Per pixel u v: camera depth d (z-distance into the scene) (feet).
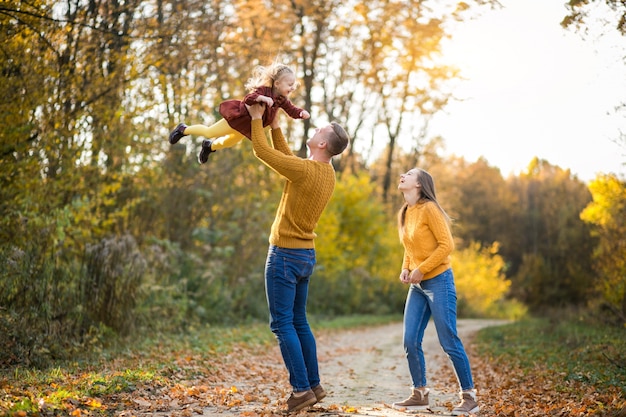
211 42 36.27
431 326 67.97
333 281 75.41
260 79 15.14
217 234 46.68
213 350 30.22
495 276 121.08
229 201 50.37
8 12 24.21
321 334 49.93
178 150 44.88
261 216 53.11
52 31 27.73
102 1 30.48
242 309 49.29
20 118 26.45
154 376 19.42
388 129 104.01
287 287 15.06
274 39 57.31
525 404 17.88
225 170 48.83
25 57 26.37
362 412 15.62
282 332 14.99
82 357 24.16
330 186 15.34
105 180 35.81
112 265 29.48
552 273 116.57
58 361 22.72
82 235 31.94
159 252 38.22
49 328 24.54
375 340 47.52
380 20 57.26
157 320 34.37
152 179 41.42
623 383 19.74
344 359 33.06
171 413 14.82
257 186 53.16
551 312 73.10
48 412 13.41
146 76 35.42
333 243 74.90
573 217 128.77
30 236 26.61
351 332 55.62
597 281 50.60
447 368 31.24
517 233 184.14
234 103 15.06
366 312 83.30
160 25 32.89
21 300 24.57
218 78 44.09
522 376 24.23
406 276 17.57
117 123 35.17
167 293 37.83
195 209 47.78
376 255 88.22
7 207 26.63
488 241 183.83
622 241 46.73
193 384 20.08
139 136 38.01
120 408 15.12
